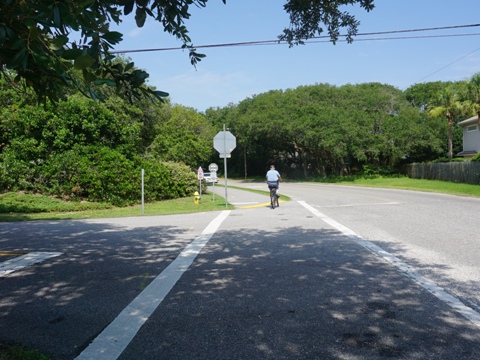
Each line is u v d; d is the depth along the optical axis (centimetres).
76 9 319
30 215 1705
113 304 548
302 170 6462
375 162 5341
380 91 5378
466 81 4219
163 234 1145
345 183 4678
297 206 1914
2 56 313
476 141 4678
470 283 603
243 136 6112
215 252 869
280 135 5462
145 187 2305
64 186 2108
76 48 313
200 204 2172
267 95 6038
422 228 1134
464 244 891
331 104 5403
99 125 2283
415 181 4103
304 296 562
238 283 632
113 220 1547
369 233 1070
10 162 2100
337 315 489
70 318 500
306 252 846
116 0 412
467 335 425
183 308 525
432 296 548
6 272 729
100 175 2095
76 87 364
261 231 1153
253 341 422
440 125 4953
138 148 3334
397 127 4875
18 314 516
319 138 4953
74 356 396
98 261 809
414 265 715
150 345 418
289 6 616
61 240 1073
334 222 1306
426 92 6019
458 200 2067
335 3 602
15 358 377
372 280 630
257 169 7556
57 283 657
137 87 409
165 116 3819
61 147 2197
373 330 443
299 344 413
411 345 404
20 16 301
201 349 406
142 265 766
